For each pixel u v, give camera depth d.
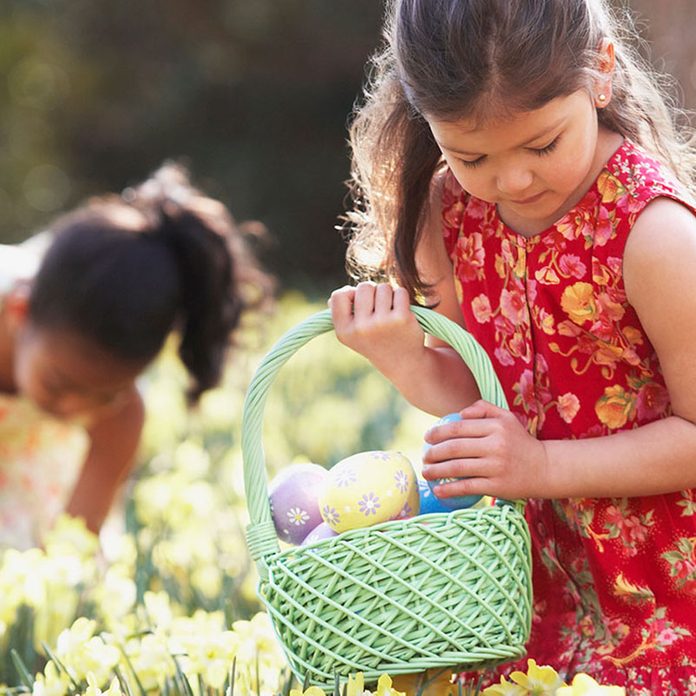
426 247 3.52
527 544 2.99
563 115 2.84
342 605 2.85
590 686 2.62
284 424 8.09
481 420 3.00
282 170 20.81
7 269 5.02
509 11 2.81
